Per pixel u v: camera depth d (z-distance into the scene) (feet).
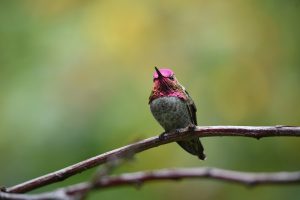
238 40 36.96
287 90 36.19
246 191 33.24
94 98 34.88
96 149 32.60
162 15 38.63
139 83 35.73
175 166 33.22
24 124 33.04
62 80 35.14
